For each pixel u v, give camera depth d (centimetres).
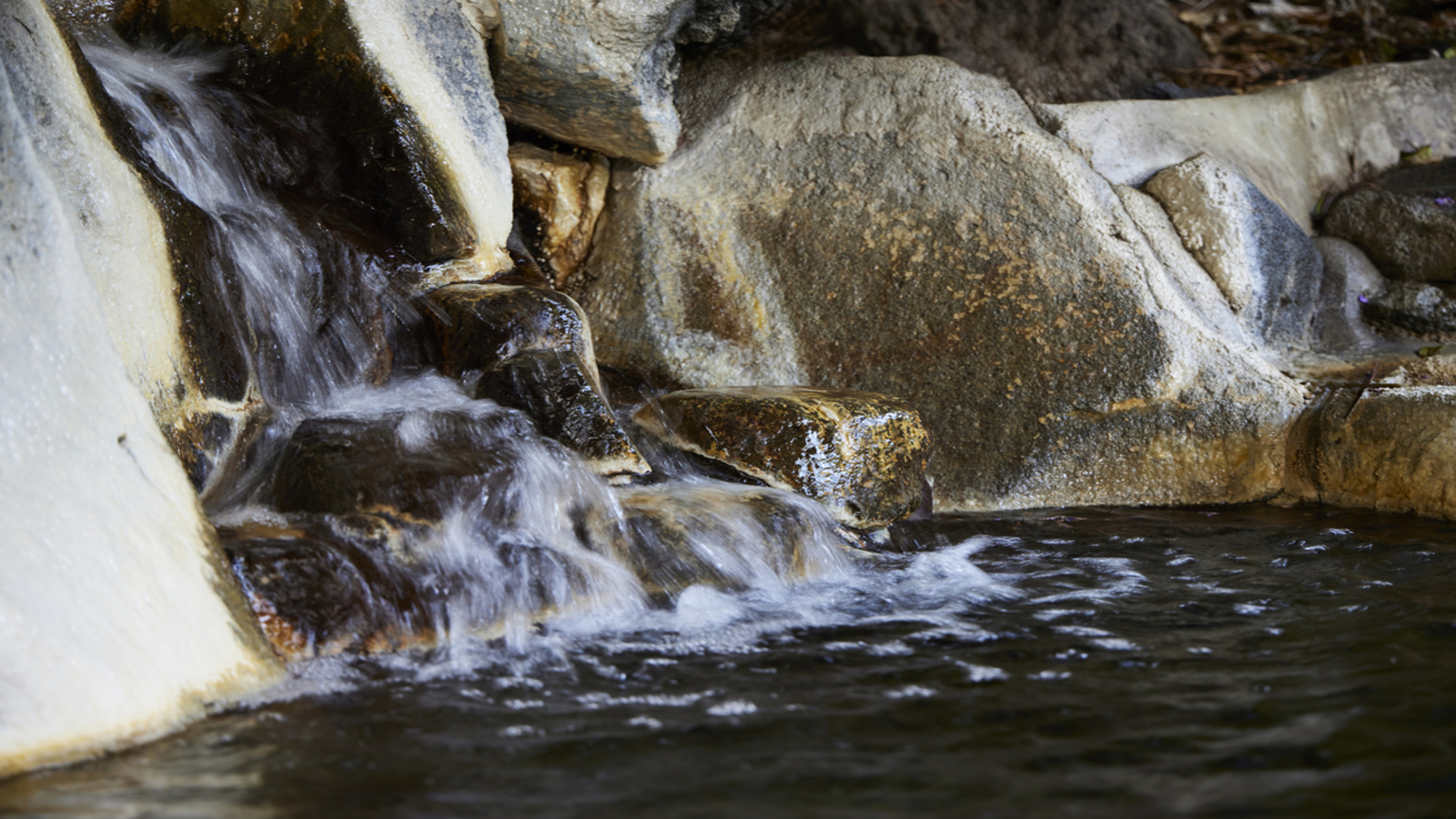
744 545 432
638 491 463
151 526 320
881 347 605
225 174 498
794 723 293
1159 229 611
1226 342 574
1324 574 434
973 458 587
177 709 292
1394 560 451
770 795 249
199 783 256
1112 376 571
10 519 286
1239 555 467
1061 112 640
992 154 619
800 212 635
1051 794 247
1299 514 542
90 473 313
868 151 639
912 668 336
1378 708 293
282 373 466
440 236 530
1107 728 286
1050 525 535
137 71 516
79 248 384
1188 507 569
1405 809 236
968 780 256
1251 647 348
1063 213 596
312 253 493
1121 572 446
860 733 286
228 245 458
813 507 470
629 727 291
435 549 376
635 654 352
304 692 315
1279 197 673
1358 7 853
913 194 621
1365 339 648
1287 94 721
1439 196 661
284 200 513
